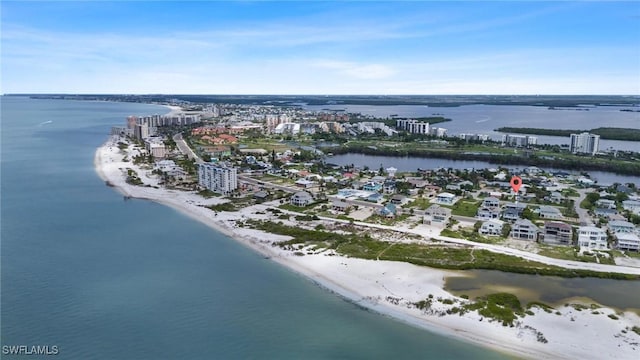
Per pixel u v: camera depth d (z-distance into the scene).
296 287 103.75
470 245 134.00
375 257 122.56
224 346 79.50
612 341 83.31
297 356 77.44
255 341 81.38
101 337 80.75
